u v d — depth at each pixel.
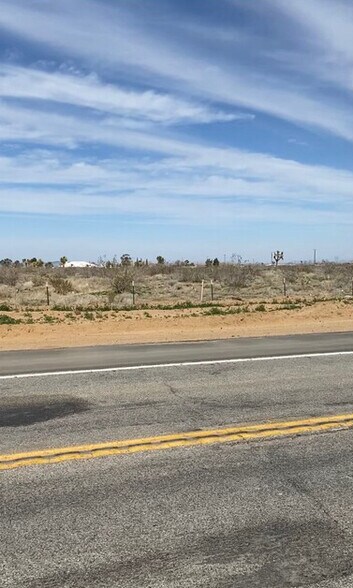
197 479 4.47
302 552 3.38
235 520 3.78
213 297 28.84
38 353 11.15
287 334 13.95
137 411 6.48
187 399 7.05
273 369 9.05
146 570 3.19
